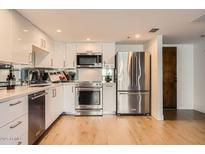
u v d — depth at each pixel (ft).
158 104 15.47
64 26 12.34
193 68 20.81
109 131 12.31
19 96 7.47
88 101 17.39
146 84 17.21
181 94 20.77
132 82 17.20
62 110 17.06
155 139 10.76
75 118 16.08
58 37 16.12
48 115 12.12
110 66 18.62
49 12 9.47
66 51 18.52
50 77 17.65
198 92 19.76
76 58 18.44
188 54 20.76
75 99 17.38
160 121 15.02
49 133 11.87
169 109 20.66
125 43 19.67
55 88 14.21
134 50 20.42
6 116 6.40
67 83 17.47
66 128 13.01
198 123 14.42
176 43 20.11
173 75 20.67
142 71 17.21
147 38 16.81
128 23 11.65
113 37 16.25
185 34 15.23
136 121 14.99
